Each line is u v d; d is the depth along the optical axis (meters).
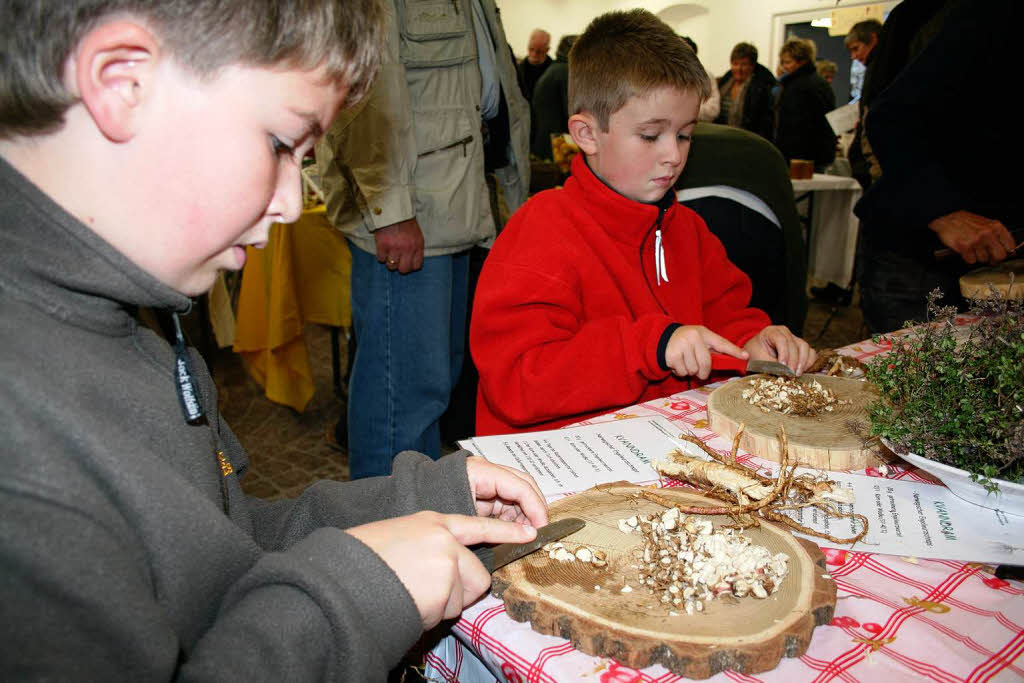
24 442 0.49
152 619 0.51
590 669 0.63
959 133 1.90
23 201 0.54
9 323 0.54
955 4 1.85
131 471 0.55
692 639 0.62
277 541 0.89
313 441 3.19
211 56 0.53
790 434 1.07
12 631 0.45
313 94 0.60
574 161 1.68
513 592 0.70
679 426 1.18
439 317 2.20
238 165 0.57
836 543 0.82
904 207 1.93
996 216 1.92
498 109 2.44
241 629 0.56
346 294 3.14
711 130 2.20
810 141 5.57
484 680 0.81
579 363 1.43
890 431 0.90
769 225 2.16
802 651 0.64
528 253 1.58
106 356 0.60
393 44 1.90
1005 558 0.78
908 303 2.11
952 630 0.68
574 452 1.08
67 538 0.47
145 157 0.54
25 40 0.50
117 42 0.50
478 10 2.26
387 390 2.24
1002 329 0.89
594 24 1.62
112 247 0.56
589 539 0.79
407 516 0.73
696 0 10.71
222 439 0.91
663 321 1.41
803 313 2.43
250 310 3.16
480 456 1.05
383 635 0.59
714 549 0.74
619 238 1.63
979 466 0.85
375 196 1.97
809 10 9.39
